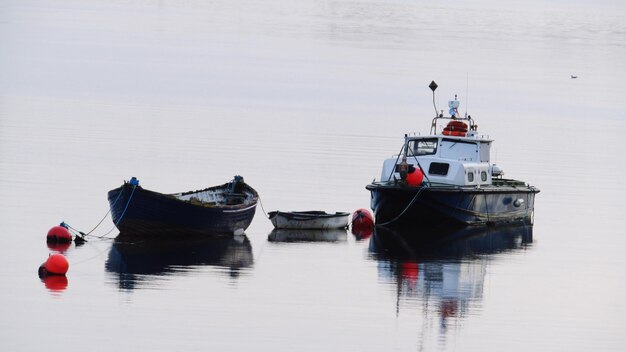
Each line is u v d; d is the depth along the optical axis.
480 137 135.50
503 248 121.31
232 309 91.00
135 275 100.62
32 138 192.00
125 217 115.50
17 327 83.94
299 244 118.31
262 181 158.38
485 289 101.69
